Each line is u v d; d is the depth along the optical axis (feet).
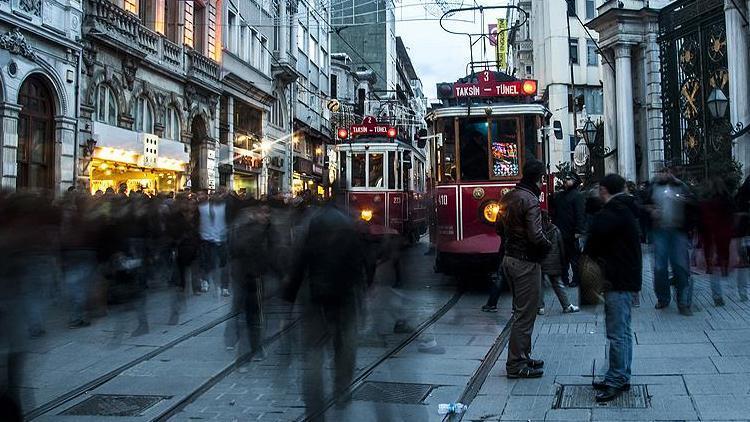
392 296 20.52
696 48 76.13
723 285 39.11
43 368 23.32
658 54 88.28
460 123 40.47
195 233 41.78
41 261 15.39
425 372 21.85
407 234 66.13
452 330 28.96
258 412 18.53
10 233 14.06
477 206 39.83
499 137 40.14
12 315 13.76
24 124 55.26
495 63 46.14
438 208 41.11
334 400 16.66
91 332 29.30
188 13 83.87
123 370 23.24
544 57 134.41
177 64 80.18
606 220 18.60
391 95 229.25
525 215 20.94
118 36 66.54
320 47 148.15
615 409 17.35
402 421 17.01
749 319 28.30
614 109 94.02
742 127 66.03
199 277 43.01
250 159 104.47
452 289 42.09
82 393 20.52
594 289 19.21
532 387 19.86
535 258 21.09
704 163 69.72
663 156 86.53
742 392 18.12
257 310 24.07
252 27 107.04
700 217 32.94
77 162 60.64
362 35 225.35
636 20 89.66
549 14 131.54
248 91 102.58
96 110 64.69
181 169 80.48
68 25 59.36
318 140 146.92
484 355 24.31
